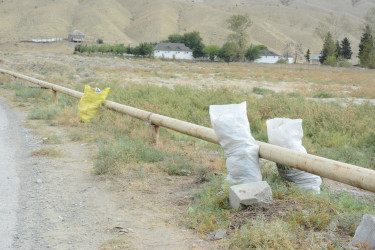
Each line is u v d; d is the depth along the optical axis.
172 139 9.97
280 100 15.88
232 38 124.31
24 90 20.27
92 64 54.88
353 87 33.25
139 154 7.84
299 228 4.28
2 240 4.39
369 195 6.26
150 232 4.55
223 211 4.86
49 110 13.50
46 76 31.08
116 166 7.07
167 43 147.75
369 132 10.51
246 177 5.55
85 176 6.88
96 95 12.05
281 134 5.77
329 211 4.75
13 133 10.74
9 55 56.41
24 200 5.70
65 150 8.80
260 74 50.34
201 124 12.23
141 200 5.63
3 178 6.75
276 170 6.25
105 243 4.23
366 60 98.44
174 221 4.85
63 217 5.06
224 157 7.86
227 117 5.68
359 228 4.00
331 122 11.97
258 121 12.29
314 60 180.00
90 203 5.57
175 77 39.38
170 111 13.08
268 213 4.75
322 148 9.65
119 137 9.34
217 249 4.05
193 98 16.27
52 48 193.50
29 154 8.38
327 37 119.88
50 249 4.16
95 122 11.60
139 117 9.46
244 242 4.02
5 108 15.66
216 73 50.94
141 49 124.81
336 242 3.96
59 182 6.54
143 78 36.69
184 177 6.85
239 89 26.69
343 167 4.62
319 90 27.62
